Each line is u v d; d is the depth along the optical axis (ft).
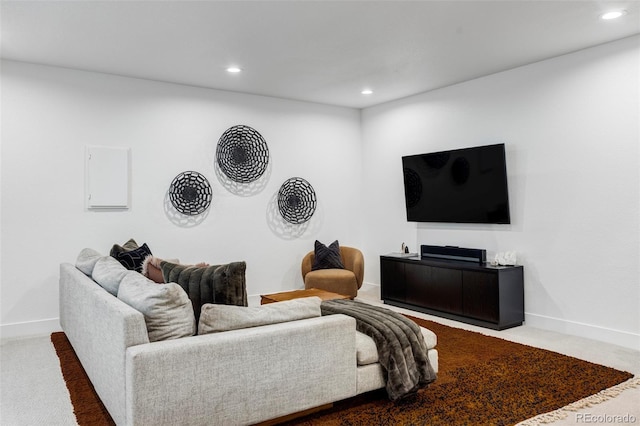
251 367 7.34
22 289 14.29
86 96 15.34
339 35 12.37
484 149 15.94
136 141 16.21
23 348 12.78
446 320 15.84
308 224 20.33
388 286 18.57
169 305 7.23
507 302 14.56
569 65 13.94
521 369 10.80
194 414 6.85
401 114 19.81
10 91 14.16
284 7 10.62
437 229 18.34
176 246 16.97
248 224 18.63
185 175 17.08
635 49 12.48
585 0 10.36
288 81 16.81
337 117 21.30
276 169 19.42
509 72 15.58
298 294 14.99
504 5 10.61
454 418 8.29
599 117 13.25
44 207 14.62
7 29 11.79
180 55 13.87
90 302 9.01
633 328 12.57
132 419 6.41
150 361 6.50
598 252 13.30
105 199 15.52
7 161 14.10
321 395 8.09
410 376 8.79
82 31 11.94
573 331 13.88
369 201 21.63
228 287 7.97
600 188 13.25
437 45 13.20
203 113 17.61
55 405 9.09
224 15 11.02
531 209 14.98
